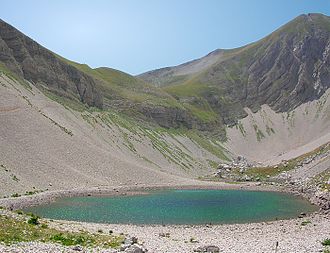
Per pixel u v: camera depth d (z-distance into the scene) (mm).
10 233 40062
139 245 40906
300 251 42406
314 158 176250
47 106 163250
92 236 47281
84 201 94938
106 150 155000
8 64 170250
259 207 93500
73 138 142875
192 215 81438
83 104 198875
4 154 106188
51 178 108812
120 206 90625
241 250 43812
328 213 81562
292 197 113812
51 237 41906
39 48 189500
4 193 86875
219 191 130000
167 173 165750
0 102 132500
